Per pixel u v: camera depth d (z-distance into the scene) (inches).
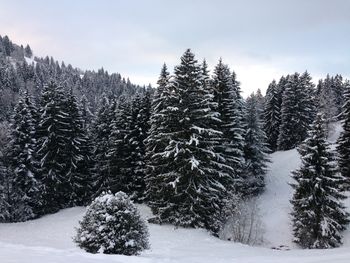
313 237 1179.3
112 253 596.1
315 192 1181.7
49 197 1665.8
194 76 1238.9
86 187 1795.0
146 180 1354.6
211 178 1288.1
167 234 1094.4
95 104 5088.6
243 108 1814.7
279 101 3002.0
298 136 2512.3
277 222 1473.9
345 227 1236.5
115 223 606.9
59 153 1665.8
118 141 1584.6
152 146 1362.0
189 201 1189.7
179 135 1209.4
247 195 1581.0
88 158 1817.2
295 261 585.0
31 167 1635.1
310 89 3270.2
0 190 1593.3
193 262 553.6
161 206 1280.8
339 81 3752.5
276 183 1973.4
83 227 622.8
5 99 4498.0
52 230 1209.4
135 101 1643.7
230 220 1323.8
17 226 1390.3
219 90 1476.4
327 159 1192.2
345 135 1568.7
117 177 1617.9
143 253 677.3
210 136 1295.5
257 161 1782.7
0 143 1713.8
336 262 508.4
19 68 7253.9
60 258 420.5
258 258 673.0
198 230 1169.4
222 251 868.0
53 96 1699.1
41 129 1728.6
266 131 2829.7
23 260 378.0
